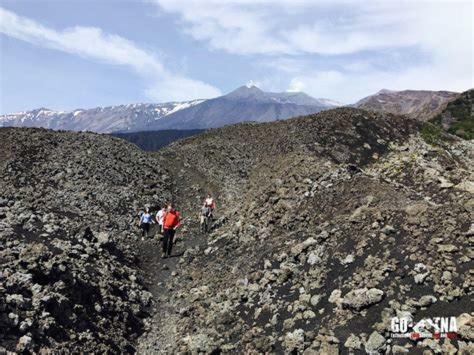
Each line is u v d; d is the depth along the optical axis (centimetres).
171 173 4409
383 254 1316
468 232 1241
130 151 4375
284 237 1823
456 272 1139
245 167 4725
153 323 1574
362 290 1172
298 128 5416
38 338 1127
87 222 2584
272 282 1502
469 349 932
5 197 2280
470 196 1858
